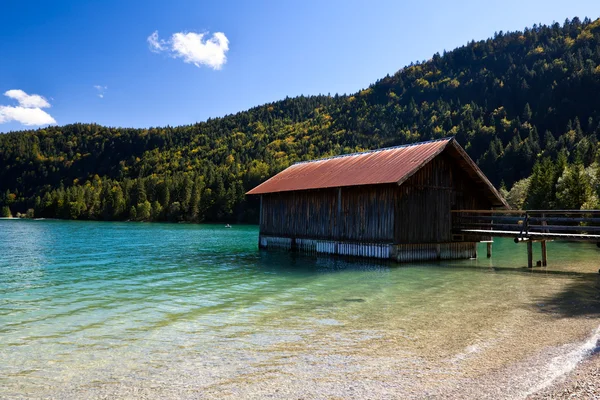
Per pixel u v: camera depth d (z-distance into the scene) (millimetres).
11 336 10281
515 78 185125
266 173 130375
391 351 8930
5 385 7301
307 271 21797
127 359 8602
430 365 8062
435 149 24844
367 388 7027
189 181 130875
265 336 10164
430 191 25656
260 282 18359
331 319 11789
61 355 8875
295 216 31000
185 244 41469
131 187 141875
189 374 7754
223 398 6703
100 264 25016
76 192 146375
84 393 6953
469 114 167625
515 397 6555
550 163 71188
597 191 53469
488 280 18703
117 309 13188
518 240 23000
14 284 17906
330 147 197500
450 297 14898
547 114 144750
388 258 23953
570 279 18969
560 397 6473
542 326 10828
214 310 13008
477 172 26266
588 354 8492
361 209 25844
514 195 74562
